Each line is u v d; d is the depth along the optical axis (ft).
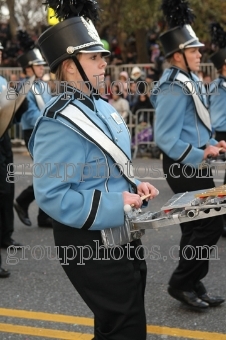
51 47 9.22
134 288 9.04
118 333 8.94
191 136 14.17
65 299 15.07
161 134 14.01
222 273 16.60
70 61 9.16
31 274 16.98
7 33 53.47
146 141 35.96
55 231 9.25
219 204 8.39
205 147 14.30
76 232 9.02
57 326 13.52
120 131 9.37
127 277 8.99
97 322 9.15
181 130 14.10
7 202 19.13
